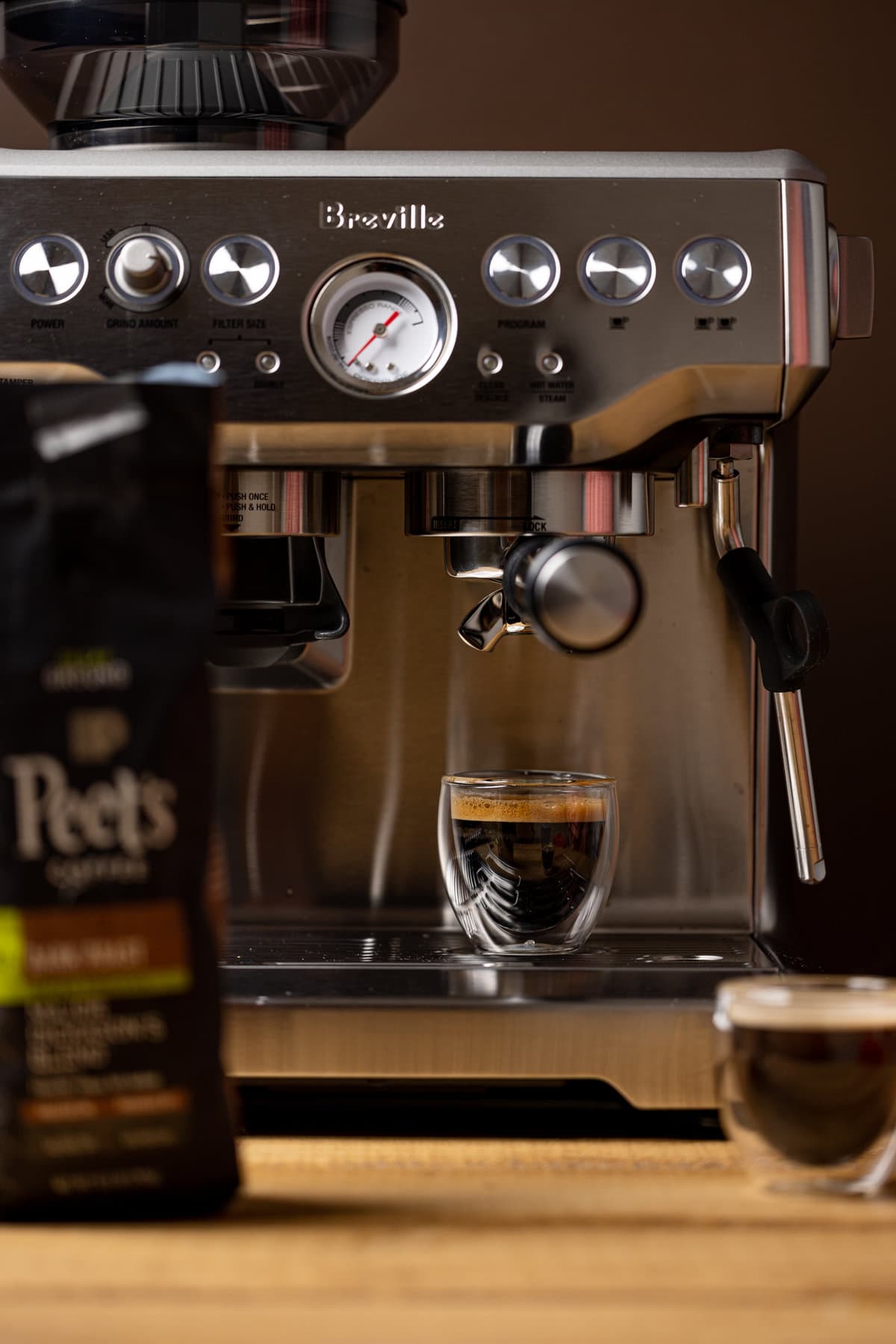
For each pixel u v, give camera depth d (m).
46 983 0.98
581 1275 0.97
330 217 1.17
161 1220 0.99
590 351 1.17
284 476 1.20
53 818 0.98
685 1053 1.14
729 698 1.33
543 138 1.52
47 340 1.17
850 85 1.52
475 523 1.20
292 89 1.25
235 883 1.34
